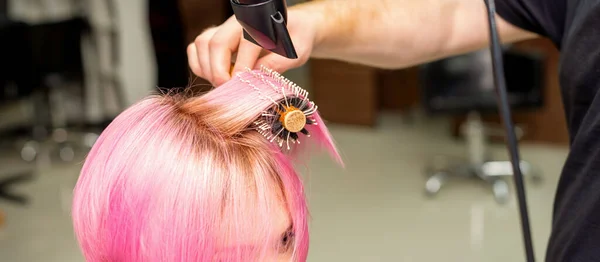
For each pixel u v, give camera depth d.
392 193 2.85
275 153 0.50
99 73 3.84
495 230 2.41
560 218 0.60
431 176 2.93
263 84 0.52
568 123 0.64
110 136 0.49
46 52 3.45
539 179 2.85
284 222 0.50
